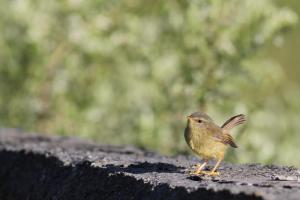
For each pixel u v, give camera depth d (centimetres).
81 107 1877
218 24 1634
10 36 1878
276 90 1870
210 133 896
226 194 748
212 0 1630
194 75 1630
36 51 1847
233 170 967
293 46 2691
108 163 1007
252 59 1645
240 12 1636
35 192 1079
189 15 1644
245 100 1695
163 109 1716
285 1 2409
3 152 1242
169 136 1698
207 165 1023
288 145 1734
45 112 1903
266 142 1595
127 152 1206
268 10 1639
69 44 1894
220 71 1620
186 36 1694
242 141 1574
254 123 1644
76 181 998
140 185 871
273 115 1786
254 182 837
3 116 1928
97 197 936
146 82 1833
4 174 1200
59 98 1888
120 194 898
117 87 1895
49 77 1908
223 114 1614
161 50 1844
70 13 1881
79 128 1855
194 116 902
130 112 1833
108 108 1877
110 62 1906
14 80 1897
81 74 1892
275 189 768
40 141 1380
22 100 1908
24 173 1147
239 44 1630
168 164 1014
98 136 1852
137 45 1861
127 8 1952
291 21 1639
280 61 2706
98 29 1881
